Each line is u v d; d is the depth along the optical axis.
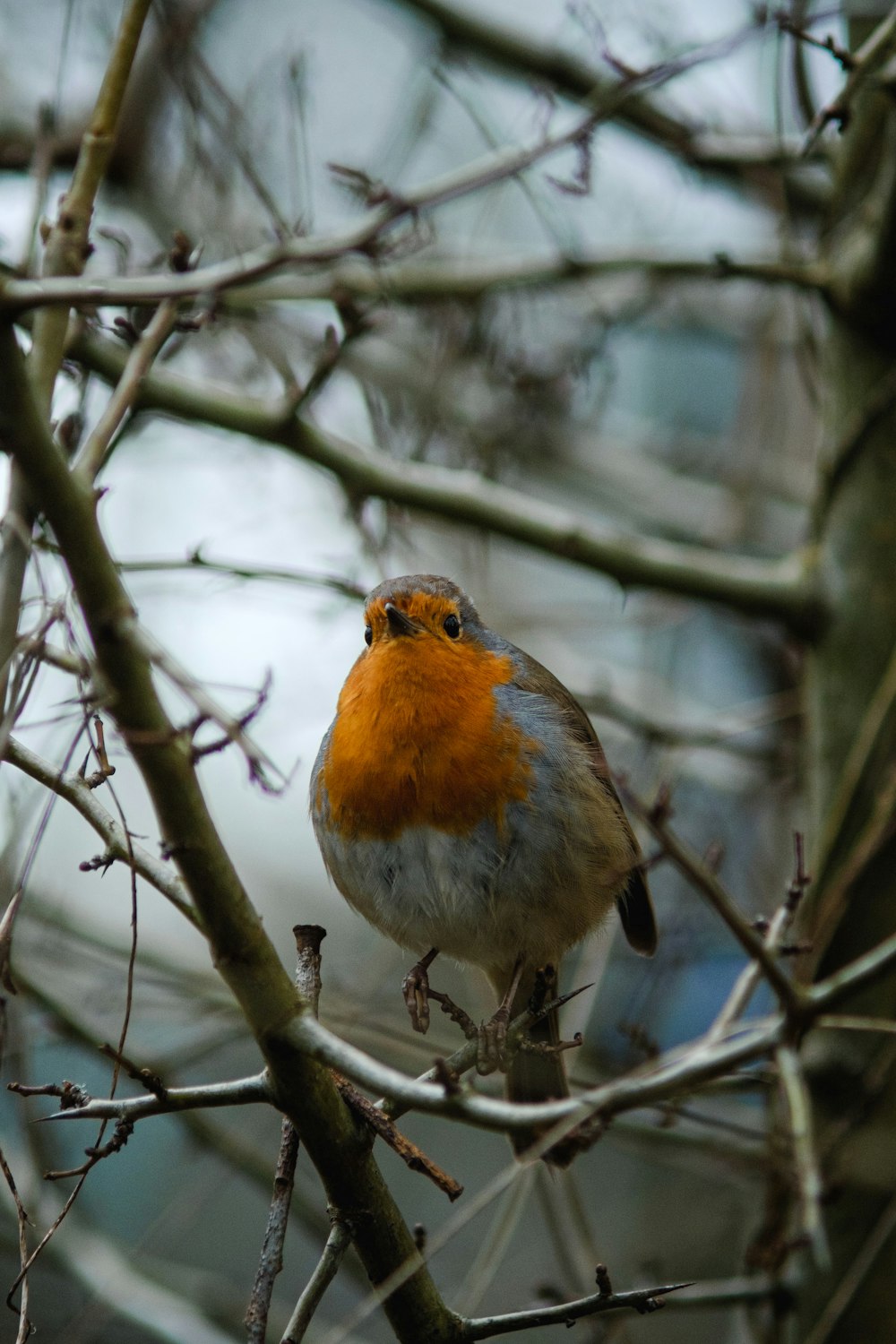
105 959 10.29
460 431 11.74
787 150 10.20
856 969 4.31
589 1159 13.65
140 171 11.41
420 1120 14.09
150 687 4.70
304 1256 13.71
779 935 5.66
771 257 10.65
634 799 4.29
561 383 11.62
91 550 4.51
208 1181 12.48
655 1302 5.69
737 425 13.18
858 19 10.55
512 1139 7.88
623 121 10.84
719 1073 4.35
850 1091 9.62
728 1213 11.34
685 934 11.24
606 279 11.62
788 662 14.12
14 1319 11.83
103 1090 13.24
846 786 9.34
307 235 8.67
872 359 10.52
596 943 9.76
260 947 5.02
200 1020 10.23
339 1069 4.91
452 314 11.04
